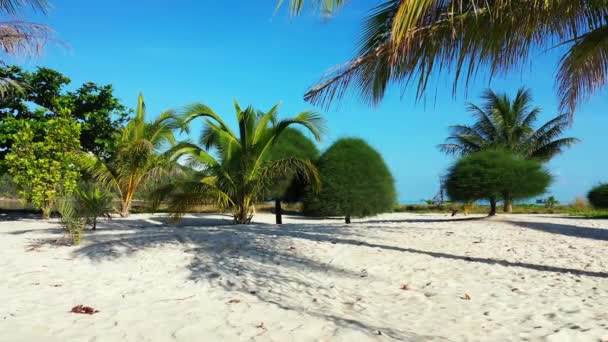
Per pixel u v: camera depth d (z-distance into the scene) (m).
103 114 17.14
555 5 4.58
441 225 11.61
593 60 6.01
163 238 7.79
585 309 3.72
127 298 4.18
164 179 15.49
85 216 8.53
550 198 25.83
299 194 12.68
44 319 3.43
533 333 3.10
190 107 11.38
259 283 4.79
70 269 5.57
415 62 4.83
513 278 5.02
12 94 14.61
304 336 3.06
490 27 4.66
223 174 11.55
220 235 8.14
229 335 3.09
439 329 3.24
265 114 11.80
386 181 11.94
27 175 12.62
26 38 8.34
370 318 3.53
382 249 6.75
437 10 4.56
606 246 7.72
